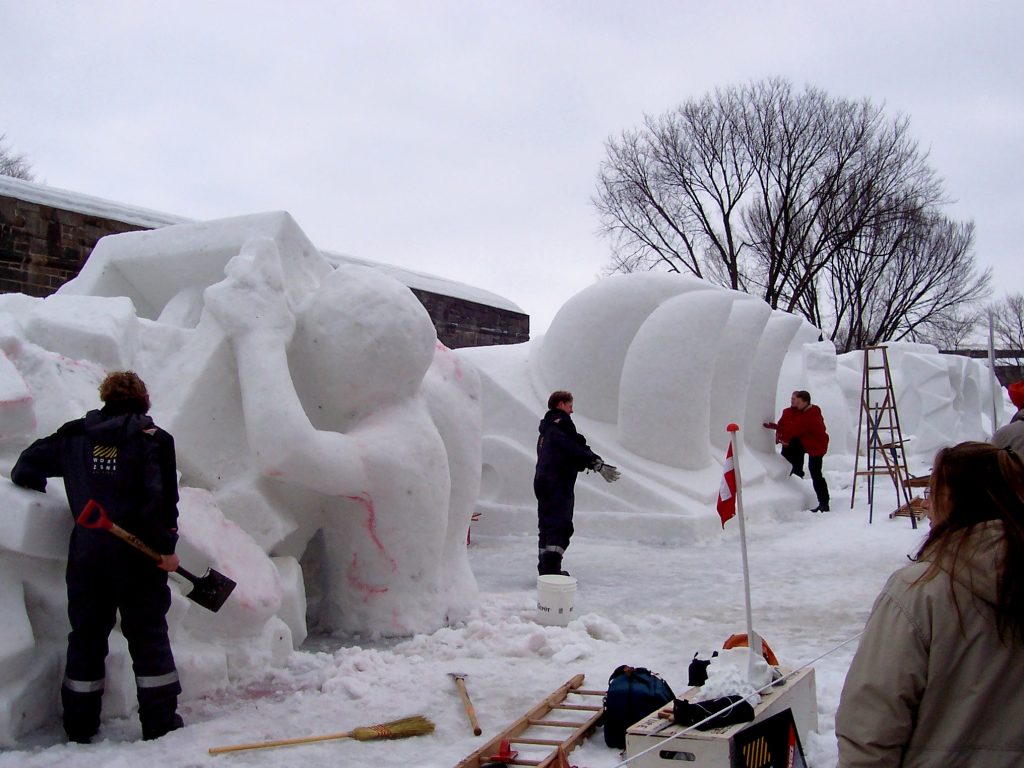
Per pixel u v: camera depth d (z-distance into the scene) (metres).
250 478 5.80
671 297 12.34
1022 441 5.91
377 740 4.30
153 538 4.11
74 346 5.45
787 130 36.09
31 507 4.12
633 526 11.23
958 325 45.75
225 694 4.93
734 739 3.31
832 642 6.21
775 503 13.39
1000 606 2.24
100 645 4.18
